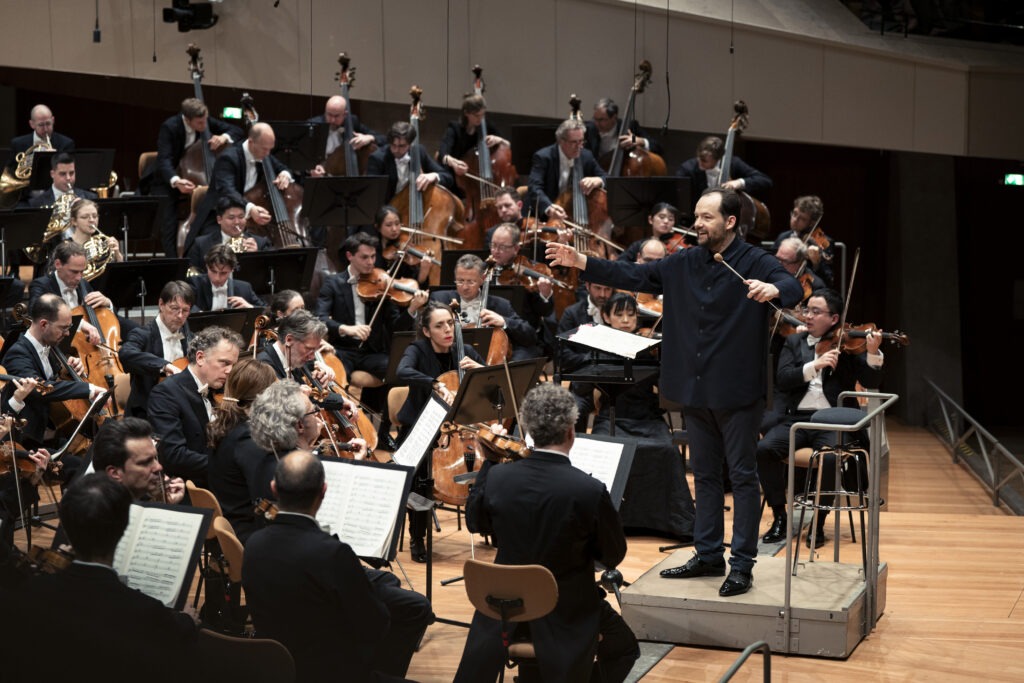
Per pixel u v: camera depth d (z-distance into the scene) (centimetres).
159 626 349
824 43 1060
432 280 927
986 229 1339
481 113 1000
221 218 876
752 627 500
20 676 353
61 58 1092
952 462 1070
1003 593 588
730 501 749
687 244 895
